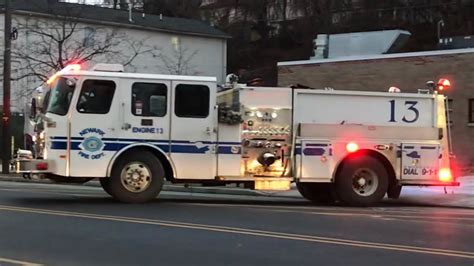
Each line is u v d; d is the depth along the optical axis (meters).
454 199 16.48
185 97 13.86
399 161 15.06
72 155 13.15
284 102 14.52
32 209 12.02
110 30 43.28
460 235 9.80
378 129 15.02
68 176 13.15
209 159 13.95
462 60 27.75
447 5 53.22
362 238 9.36
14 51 37.12
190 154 13.84
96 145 13.28
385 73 30.09
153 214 11.64
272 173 14.42
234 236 9.28
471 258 7.89
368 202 14.77
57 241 8.68
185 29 49.00
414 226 10.84
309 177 14.56
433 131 15.34
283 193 18.41
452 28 51.44
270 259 7.68
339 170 14.75
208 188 18.98
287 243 8.79
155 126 13.64
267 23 63.41
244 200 15.84
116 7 60.69
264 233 9.62
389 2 56.69
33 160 13.04
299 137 14.55
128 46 45.44
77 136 13.19
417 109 15.33
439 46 38.06
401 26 53.97
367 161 14.81
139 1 61.09
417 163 15.17
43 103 13.63
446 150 15.44
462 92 27.69
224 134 14.06
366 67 30.67
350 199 14.66
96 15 44.12
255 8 64.38
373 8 57.41
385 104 15.14
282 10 63.91
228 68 59.28
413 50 41.81
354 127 14.87
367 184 14.88
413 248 8.55
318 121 14.73
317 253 8.09
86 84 13.28
